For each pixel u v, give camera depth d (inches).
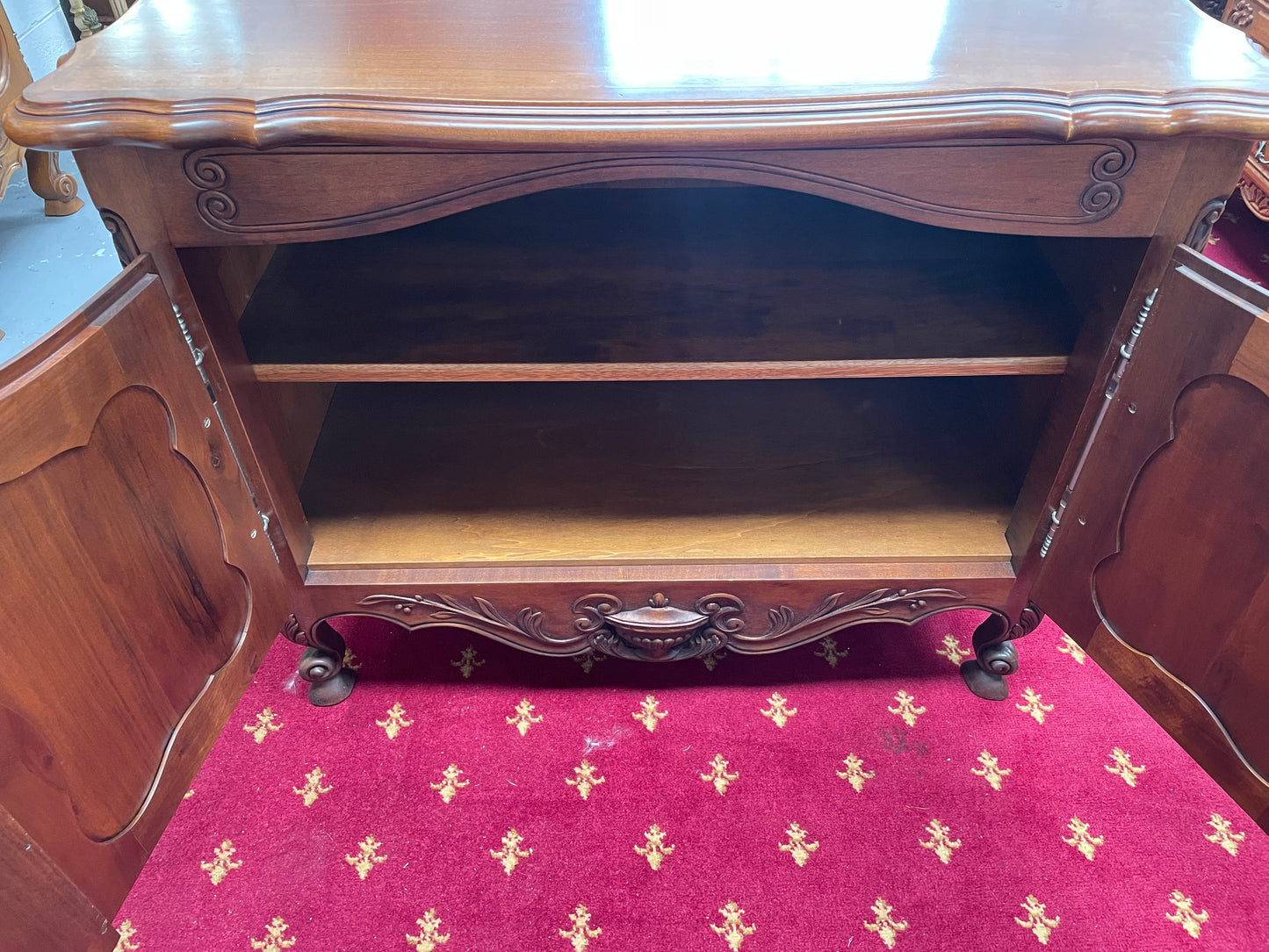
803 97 22.5
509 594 34.4
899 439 40.1
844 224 36.9
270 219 24.5
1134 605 30.2
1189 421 25.8
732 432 40.6
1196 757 30.4
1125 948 30.3
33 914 22.3
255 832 33.7
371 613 35.2
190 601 27.8
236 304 31.5
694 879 32.1
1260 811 28.6
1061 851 32.9
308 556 34.5
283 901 31.7
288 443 35.8
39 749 22.3
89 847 24.6
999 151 23.8
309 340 30.7
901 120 22.1
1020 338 30.6
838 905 31.4
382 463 39.0
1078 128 22.1
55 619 22.5
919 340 30.7
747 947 30.3
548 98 22.3
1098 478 29.8
